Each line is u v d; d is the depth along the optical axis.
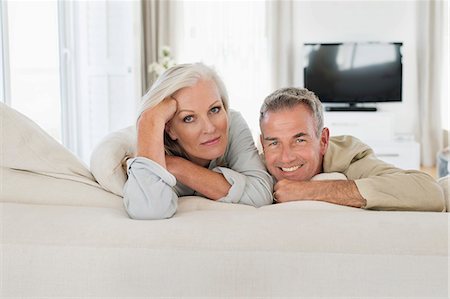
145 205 1.13
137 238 0.99
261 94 6.78
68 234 1.00
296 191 1.24
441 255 0.93
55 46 4.75
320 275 0.95
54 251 0.98
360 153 1.43
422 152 6.69
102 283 0.98
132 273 0.97
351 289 0.94
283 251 0.96
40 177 1.23
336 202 1.20
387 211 1.15
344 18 6.78
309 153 1.30
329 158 1.41
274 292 0.96
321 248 0.95
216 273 0.96
